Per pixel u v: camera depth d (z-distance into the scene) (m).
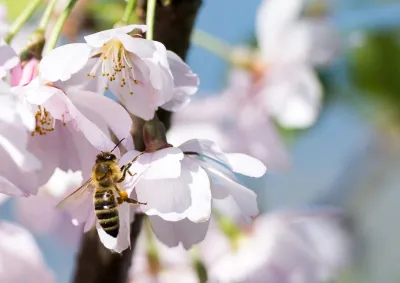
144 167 0.23
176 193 0.23
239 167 0.23
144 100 0.23
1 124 0.22
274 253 0.32
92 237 0.26
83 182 0.24
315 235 0.33
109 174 0.23
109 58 0.24
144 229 0.31
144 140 0.24
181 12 0.24
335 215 0.33
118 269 0.26
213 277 0.32
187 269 0.32
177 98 0.23
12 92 0.23
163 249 0.32
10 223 0.29
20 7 0.28
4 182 0.23
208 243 0.32
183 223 0.24
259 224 0.32
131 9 0.24
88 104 0.23
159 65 0.23
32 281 0.29
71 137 0.24
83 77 0.24
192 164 0.24
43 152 0.24
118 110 0.23
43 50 0.24
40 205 0.32
